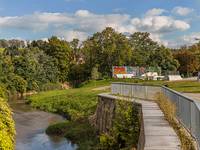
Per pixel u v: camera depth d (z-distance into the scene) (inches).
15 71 3708.2
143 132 642.2
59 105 2352.4
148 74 3907.5
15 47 4763.8
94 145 1210.0
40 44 4982.8
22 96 3422.7
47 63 4286.4
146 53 4586.6
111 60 4158.5
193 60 4493.1
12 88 3398.1
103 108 1414.9
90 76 4227.4
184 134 587.8
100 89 2970.0
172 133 606.9
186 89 2009.1
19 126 1707.7
